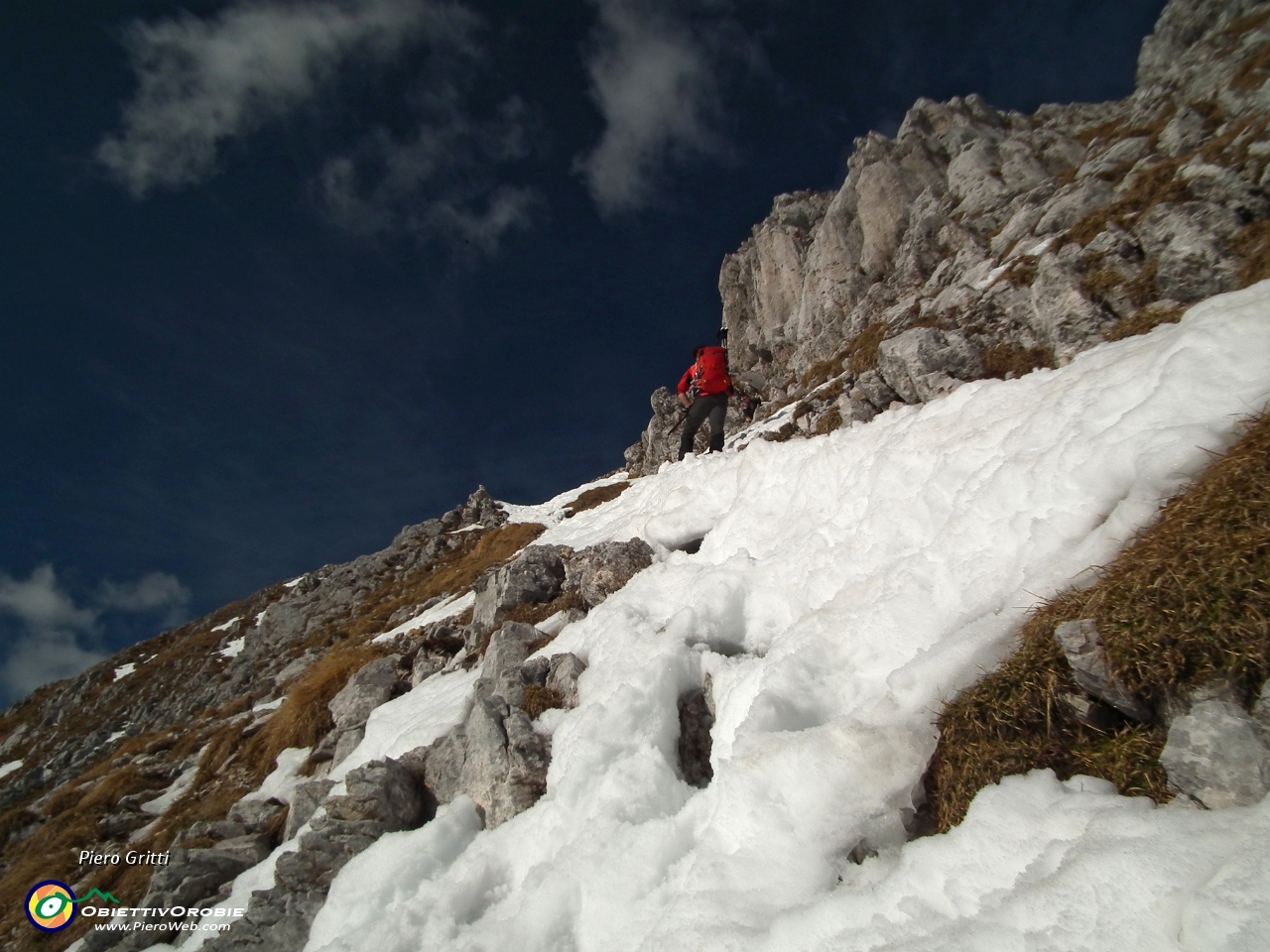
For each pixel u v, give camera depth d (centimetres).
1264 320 476
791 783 462
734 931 390
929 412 907
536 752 734
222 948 735
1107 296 1044
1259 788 275
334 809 816
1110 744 350
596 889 520
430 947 566
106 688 5184
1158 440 457
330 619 4312
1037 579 458
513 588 1248
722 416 1612
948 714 429
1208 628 327
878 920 336
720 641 770
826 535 792
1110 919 251
